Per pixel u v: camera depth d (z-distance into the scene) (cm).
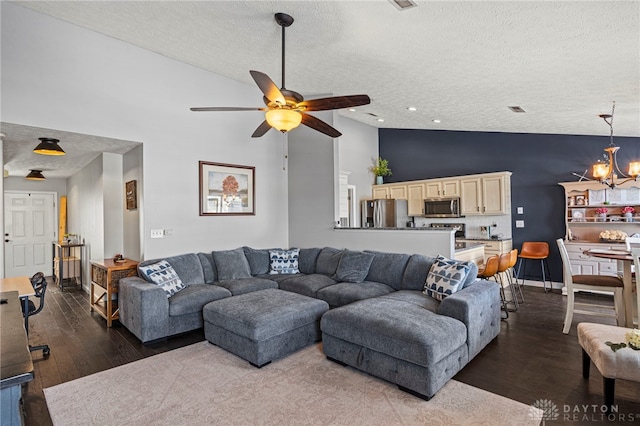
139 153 427
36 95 339
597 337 238
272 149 563
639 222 512
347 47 334
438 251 418
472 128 653
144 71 417
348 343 285
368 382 263
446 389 251
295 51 362
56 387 261
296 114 294
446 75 365
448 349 249
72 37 362
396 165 808
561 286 582
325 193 537
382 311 284
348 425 211
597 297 523
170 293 378
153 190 428
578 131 554
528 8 222
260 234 543
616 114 433
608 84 332
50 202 765
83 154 502
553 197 598
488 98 426
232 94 509
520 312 446
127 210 474
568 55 279
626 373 209
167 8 313
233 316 308
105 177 502
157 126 430
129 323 371
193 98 465
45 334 376
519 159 636
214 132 489
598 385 255
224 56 417
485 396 241
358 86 452
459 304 283
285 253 513
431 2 232
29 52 335
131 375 279
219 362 303
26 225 735
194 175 467
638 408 225
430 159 756
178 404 236
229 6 293
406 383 246
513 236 636
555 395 242
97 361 307
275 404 235
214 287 404
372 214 734
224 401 239
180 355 319
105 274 421
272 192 561
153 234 428
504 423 211
